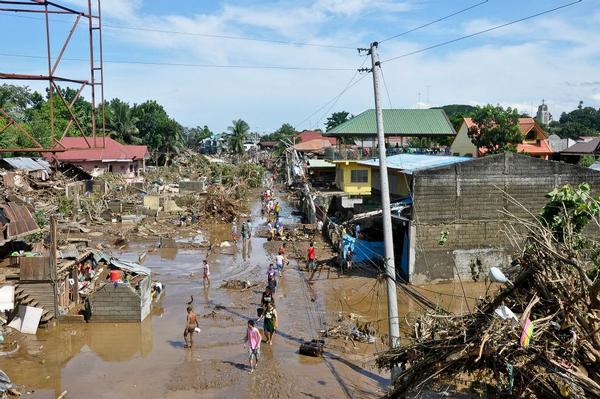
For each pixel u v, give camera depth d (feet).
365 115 146.51
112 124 281.54
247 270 91.45
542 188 83.15
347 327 62.03
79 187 160.66
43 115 253.24
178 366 50.93
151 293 71.56
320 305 71.67
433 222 80.79
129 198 157.89
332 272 88.79
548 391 29.22
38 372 49.21
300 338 59.36
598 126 449.89
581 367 28.89
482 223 82.02
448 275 81.82
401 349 37.22
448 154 144.66
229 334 60.34
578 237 37.01
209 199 150.41
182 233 126.00
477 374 37.22
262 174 270.46
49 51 62.13
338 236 103.09
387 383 47.96
